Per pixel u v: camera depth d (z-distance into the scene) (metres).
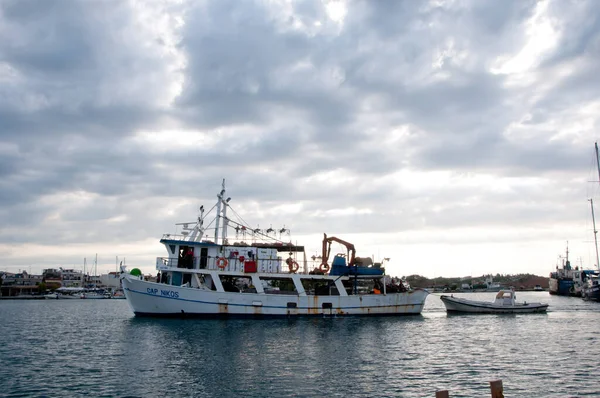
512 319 61.84
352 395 24.50
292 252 60.97
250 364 31.31
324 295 56.34
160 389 25.47
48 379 27.77
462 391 25.25
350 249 59.84
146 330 46.38
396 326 51.28
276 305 54.41
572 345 39.91
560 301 119.69
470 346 39.03
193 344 38.59
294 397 24.14
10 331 51.62
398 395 24.52
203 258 56.44
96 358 33.66
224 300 53.44
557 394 24.88
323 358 33.41
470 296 181.38
